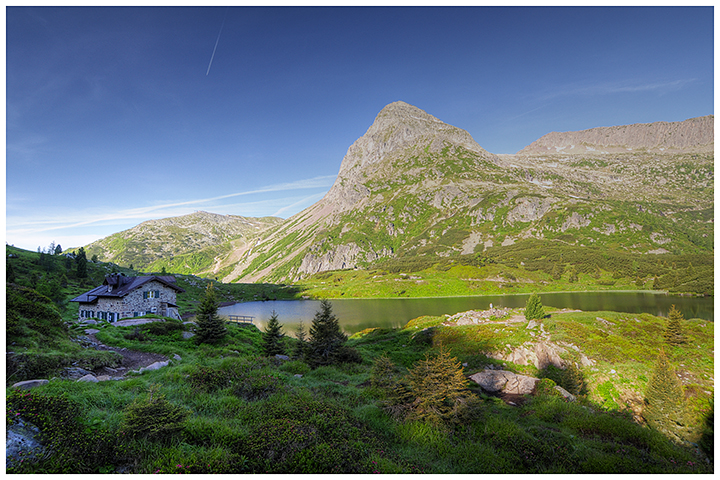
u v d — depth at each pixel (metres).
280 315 118.75
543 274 199.50
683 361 36.19
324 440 11.66
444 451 12.88
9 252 115.50
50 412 9.80
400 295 180.25
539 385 26.78
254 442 10.77
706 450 19.66
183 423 10.87
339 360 32.62
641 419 25.17
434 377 16.31
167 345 30.64
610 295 155.00
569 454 13.67
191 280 173.00
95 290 55.78
